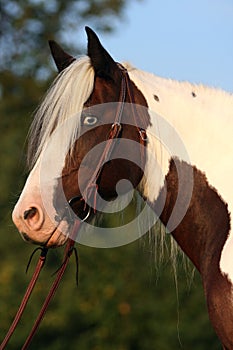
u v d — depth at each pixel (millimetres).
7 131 23578
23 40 31297
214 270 6629
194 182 6887
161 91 7039
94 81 6906
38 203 6781
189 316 18625
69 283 18766
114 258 19172
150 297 19031
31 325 18047
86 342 18734
